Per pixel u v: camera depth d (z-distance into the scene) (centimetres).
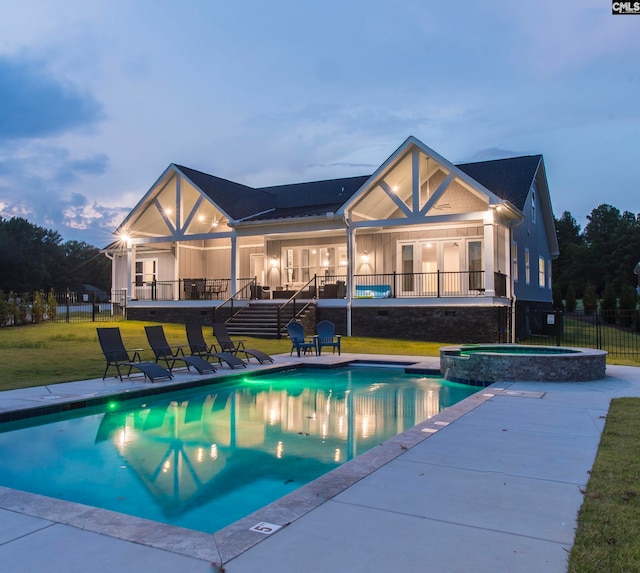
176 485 538
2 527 374
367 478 472
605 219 7150
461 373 1159
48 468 595
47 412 823
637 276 5553
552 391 948
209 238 2420
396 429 780
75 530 368
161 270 2845
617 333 2497
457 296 2031
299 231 2225
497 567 310
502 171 2481
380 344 1845
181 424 814
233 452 659
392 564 314
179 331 2081
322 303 2148
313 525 371
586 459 533
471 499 421
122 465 606
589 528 359
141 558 325
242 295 2636
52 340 1764
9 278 6178
